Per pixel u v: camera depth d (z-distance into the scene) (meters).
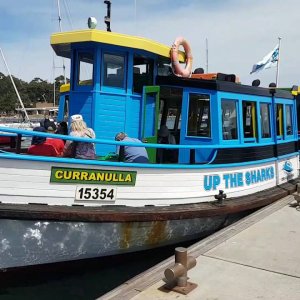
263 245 5.55
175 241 6.49
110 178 5.62
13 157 4.97
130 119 7.03
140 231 5.93
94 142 5.39
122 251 5.97
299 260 5.04
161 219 5.92
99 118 6.77
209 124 6.97
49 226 5.24
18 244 5.15
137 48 6.86
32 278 5.63
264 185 8.23
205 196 6.68
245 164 7.44
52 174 5.23
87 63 6.88
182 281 4.14
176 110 7.57
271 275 4.59
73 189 5.39
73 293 5.78
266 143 8.22
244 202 7.07
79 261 5.73
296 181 9.62
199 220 6.49
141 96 7.19
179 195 6.32
